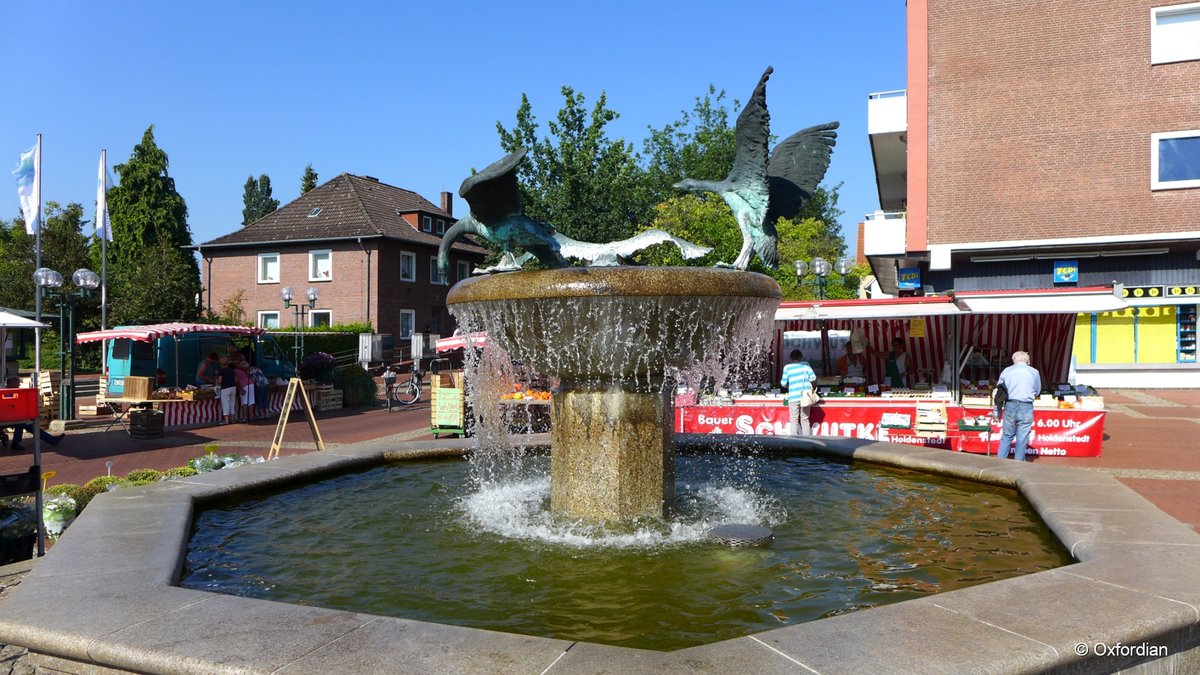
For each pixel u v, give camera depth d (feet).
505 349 19.52
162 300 107.65
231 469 23.58
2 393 19.81
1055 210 69.82
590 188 66.59
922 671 8.63
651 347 17.81
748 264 19.63
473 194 18.03
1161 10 66.54
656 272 16.93
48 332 110.52
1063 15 69.41
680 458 29.01
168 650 9.51
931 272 75.87
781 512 20.33
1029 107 70.44
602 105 66.90
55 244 111.14
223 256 126.82
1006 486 21.57
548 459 29.12
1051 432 37.60
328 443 45.70
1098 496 18.39
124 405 59.16
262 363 70.95
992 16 71.31
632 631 12.32
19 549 20.22
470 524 19.17
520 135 67.46
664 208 95.91
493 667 8.88
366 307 118.42
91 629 10.23
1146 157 67.46
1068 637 9.53
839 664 8.81
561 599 13.84
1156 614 10.30
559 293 16.99
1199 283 69.72
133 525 16.29
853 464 27.17
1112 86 68.33
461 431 46.39
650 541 17.48
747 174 19.58
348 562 16.15
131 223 137.39
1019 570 15.25
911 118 73.36
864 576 15.05
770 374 50.62
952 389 42.60
